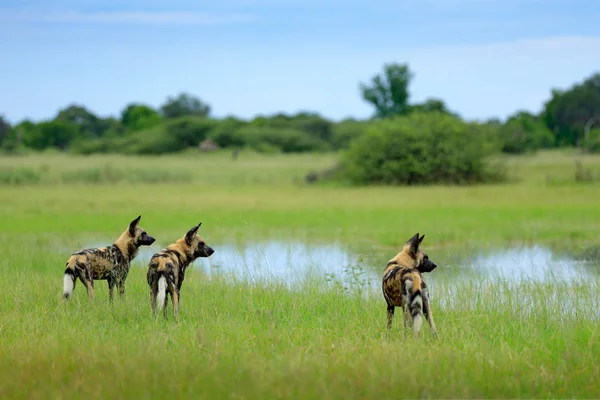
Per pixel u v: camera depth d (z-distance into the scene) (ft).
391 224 275.18
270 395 77.92
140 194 414.62
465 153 492.54
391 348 94.17
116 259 132.77
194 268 181.78
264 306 129.59
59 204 351.25
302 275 171.01
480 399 79.25
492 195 392.88
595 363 90.63
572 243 231.71
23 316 115.24
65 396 76.38
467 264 194.80
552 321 117.50
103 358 88.48
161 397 76.89
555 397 79.92
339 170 533.14
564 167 558.15
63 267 175.52
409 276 101.09
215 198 387.96
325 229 265.95
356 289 146.41
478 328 111.75
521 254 212.43
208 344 97.30
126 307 126.00
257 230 261.65
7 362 88.48
